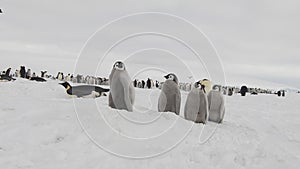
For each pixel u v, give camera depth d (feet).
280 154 19.03
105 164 13.82
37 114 19.26
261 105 57.82
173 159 15.10
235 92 115.14
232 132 21.86
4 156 13.93
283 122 36.65
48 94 33.91
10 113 19.27
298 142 24.95
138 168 13.76
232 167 15.46
